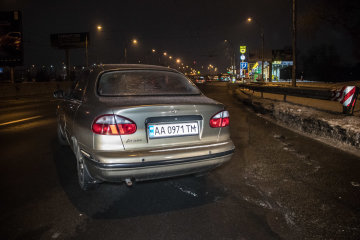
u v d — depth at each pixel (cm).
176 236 236
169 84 351
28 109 1369
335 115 715
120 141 263
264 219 263
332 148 517
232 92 2823
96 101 293
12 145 569
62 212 281
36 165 436
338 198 306
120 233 241
